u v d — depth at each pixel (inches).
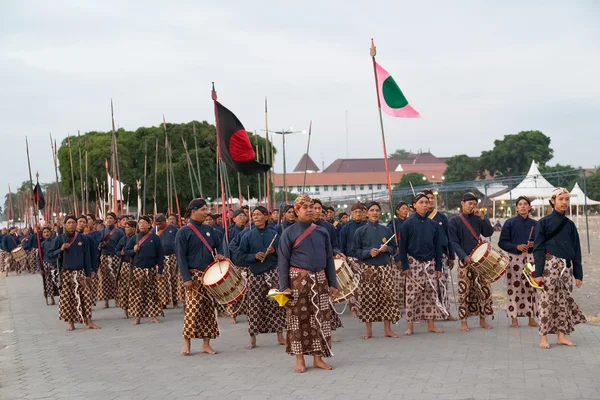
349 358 400.5
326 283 377.7
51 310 727.1
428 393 312.3
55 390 354.0
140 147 1998.0
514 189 1812.3
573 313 417.4
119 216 790.5
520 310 491.8
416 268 477.4
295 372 369.7
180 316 639.1
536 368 356.2
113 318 642.8
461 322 489.1
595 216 3016.7
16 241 1446.9
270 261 454.6
